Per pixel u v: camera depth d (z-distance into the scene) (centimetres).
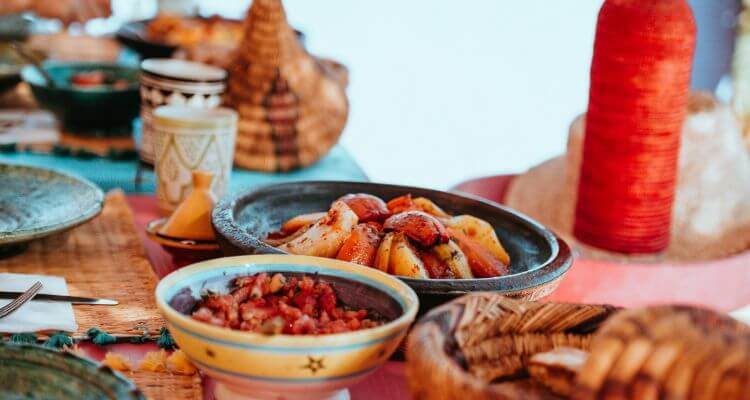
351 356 114
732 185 175
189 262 147
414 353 108
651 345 100
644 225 155
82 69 202
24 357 113
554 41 425
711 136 173
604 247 156
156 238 146
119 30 218
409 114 363
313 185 147
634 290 153
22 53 188
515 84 387
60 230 140
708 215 172
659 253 157
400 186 148
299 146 187
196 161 157
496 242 138
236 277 123
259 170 185
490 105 376
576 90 387
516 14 432
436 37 416
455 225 138
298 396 115
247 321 118
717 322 104
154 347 129
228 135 159
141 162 176
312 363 113
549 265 130
